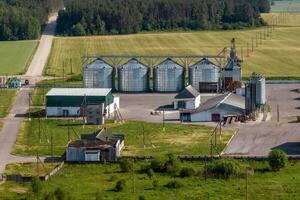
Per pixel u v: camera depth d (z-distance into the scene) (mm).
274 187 135875
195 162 156000
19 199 131000
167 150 169625
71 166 156750
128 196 130500
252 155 163000
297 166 152375
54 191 127438
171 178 144000
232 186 137125
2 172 153000
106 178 145375
